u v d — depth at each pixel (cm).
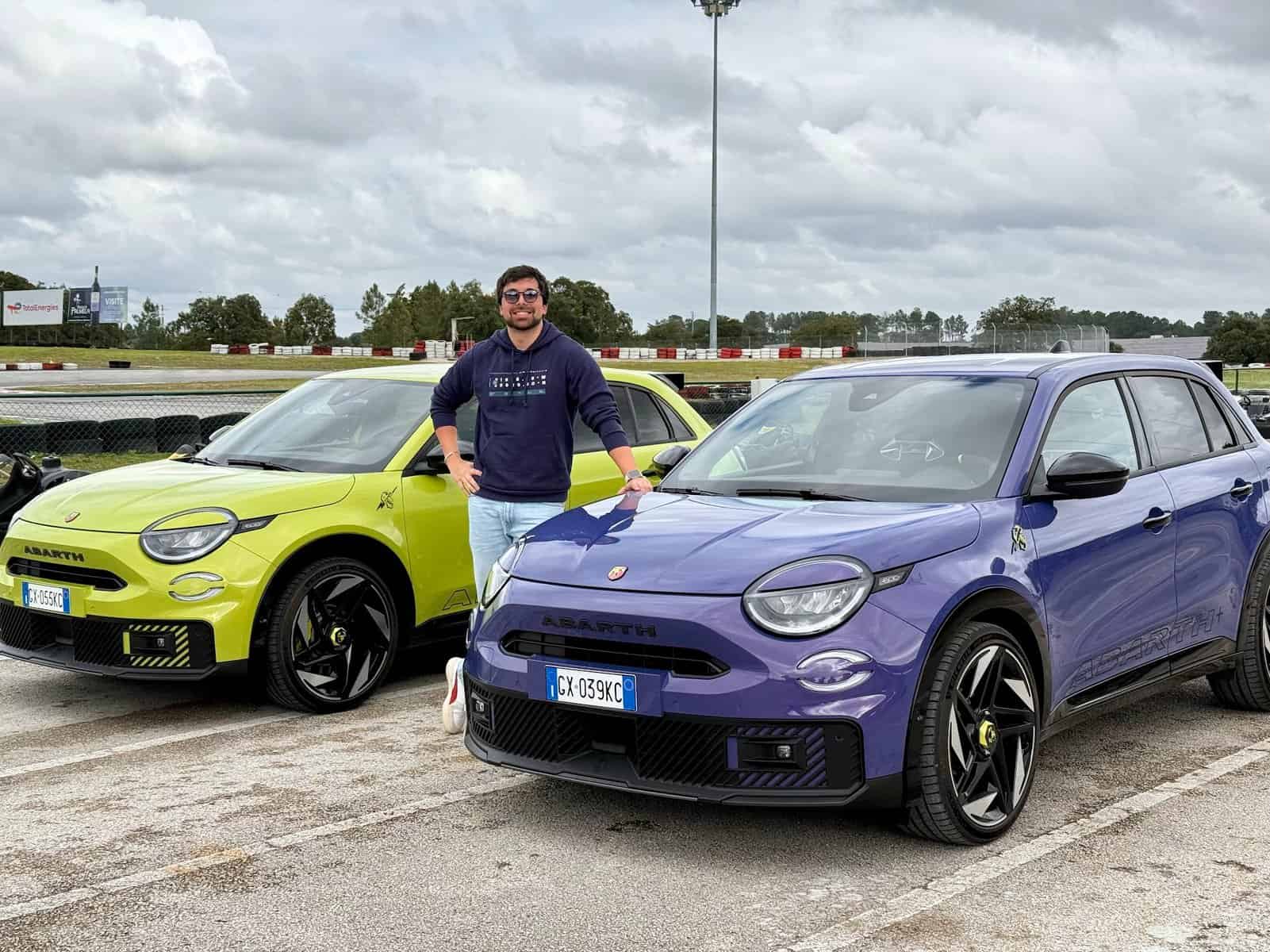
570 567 376
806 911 322
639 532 389
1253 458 516
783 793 336
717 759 340
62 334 12788
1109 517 425
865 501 404
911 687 343
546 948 302
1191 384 514
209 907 329
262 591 510
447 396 509
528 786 431
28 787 437
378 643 554
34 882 348
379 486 557
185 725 521
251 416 654
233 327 16512
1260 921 314
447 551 579
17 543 541
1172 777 435
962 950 299
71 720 533
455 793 423
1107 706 430
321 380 666
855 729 335
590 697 356
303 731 507
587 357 485
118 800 421
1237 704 522
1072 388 450
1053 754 466
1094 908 323
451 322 13012
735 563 353
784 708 332
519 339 483
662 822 392
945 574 358
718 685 337
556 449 488
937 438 428
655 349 5572
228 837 383
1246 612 501
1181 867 351
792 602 339
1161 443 477
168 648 502
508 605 377
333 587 534
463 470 497
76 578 521
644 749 351
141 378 4191
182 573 500
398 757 468
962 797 358
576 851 367
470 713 399
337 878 348
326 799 419
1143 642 443
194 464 602
